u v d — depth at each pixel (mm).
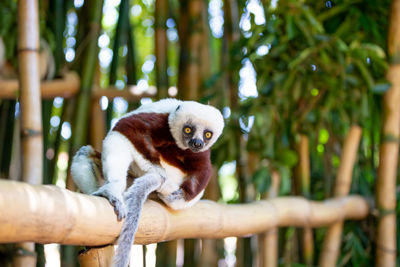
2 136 4996
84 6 5207
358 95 4871
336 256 4758
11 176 4840
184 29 5562
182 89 5371
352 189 5246
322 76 4730
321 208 4441
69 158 4676
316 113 4883
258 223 3604
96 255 2389
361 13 4848
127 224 2432
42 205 1968
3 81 4641
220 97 5242
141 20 7055
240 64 4879
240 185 5070
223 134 4750
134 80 5711
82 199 2207
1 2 4969
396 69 4711
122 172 2682
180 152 3105
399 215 5129
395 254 4852
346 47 4527
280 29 4754
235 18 5766
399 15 4715
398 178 5371
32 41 3334
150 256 7035
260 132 4680
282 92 4770
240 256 5402
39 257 4469
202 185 3051
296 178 5023
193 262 5125
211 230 3064
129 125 2895
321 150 5605
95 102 5281
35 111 3307
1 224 1848
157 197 3016
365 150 5727
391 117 4754
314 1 5109
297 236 5223
